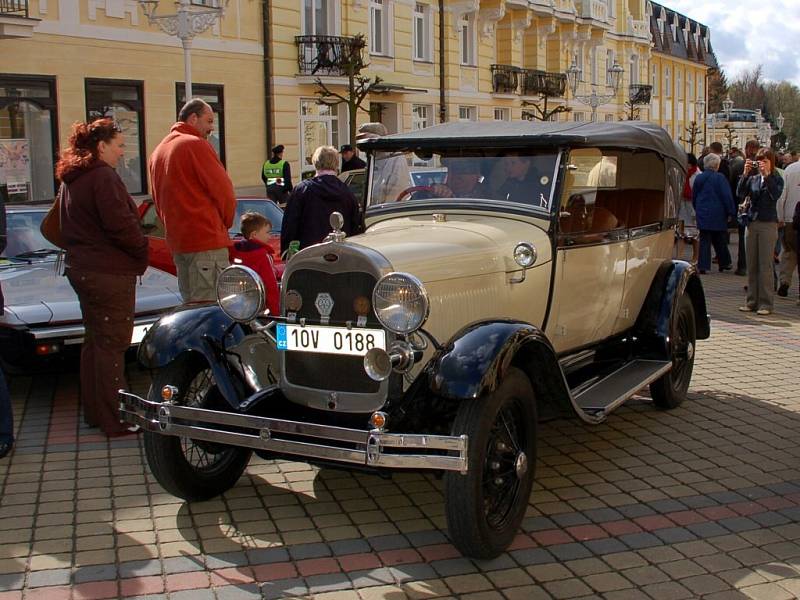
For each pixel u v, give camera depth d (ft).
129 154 56.95
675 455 18.66
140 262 19.19
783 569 13.56
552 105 113.39
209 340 15.43
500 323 14.08
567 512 15.70
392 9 81.71
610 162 19.69
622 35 140.97
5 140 49.14
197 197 20.34
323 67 70.64
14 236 26.76
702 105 195.21
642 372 19.52
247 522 15.28
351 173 41.81
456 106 93.61
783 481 17.20
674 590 12.89
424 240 15.47
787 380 24.73
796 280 44.93
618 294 19.74
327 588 12.94
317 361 14.88
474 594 12.77
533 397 14.65
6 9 47.14
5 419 18.17
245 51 65.67
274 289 22.89
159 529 14.94
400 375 14.39
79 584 13.00
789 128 352.90
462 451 12.68
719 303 37.37
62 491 16.60
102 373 19.36
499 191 17.76
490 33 100.32
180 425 14.48
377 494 16.58
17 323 21.17
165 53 58.34
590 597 12.70
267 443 13.74
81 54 52.75
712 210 45.06
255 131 67.46
